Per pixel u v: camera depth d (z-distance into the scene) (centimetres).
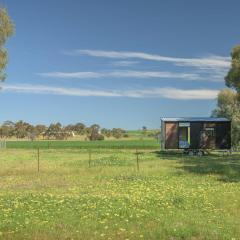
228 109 7838
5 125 17075
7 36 5709
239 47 7475
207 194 2328
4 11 5691
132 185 2773
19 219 1655
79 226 1562
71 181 3081
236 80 7506
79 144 10456
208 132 6531
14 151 7538
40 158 5509
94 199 2084
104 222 1611
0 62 5684
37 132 16512
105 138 15850
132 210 1811
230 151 6619
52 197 2169
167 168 3978
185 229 1505
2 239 1405
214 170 3825
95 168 3941
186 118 6588
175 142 6531
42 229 1521
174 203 2027
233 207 1970
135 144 10250
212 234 1457
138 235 1452
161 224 1595
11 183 2984
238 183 2925
